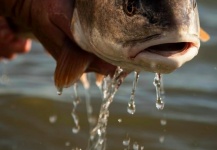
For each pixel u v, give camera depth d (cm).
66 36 632
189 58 536
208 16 1427
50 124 976
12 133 955
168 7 543
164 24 537
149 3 547
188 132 956
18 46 912
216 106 1027
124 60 564
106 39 568
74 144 928
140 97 1045
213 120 986
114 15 560
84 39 602
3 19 806
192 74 1148
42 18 643
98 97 1043
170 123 974
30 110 1009
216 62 1198
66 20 620
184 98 1051
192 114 1002
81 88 1070
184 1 546
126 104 1014
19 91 1066
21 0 664
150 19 543
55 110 1008
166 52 537
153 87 1082
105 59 585
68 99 1040
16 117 992
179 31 531
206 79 1128
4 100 1035
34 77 1137
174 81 1109
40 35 662
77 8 602
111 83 651
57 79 629
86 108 1015
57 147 923
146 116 987
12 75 1142
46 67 1182
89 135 948
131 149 912
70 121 984
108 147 908
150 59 540
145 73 1136
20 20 688
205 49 1241
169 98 1049
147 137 938
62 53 630
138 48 545
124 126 960
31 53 1240
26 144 928
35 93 1059
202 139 940
